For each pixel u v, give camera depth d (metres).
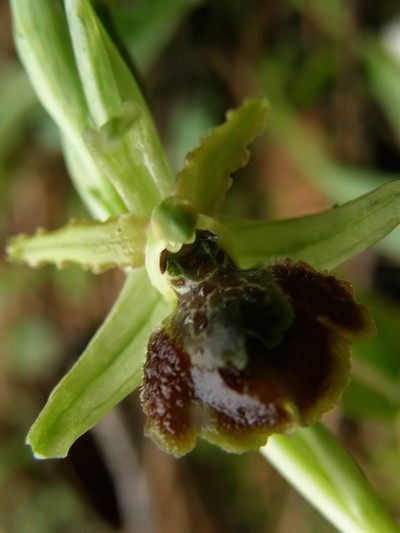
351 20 0.11
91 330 0.12
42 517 0.12
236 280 0.06
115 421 0.12
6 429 0.12
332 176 0.09
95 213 0.07
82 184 0.07
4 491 0.12
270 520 0.11
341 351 0.06
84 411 0.06
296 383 0.06
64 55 0.06
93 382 0.06
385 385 0.08
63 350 0.12
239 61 0.11
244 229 0.06
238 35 0.11
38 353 0.12
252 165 0.12
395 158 0.11
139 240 0.06
